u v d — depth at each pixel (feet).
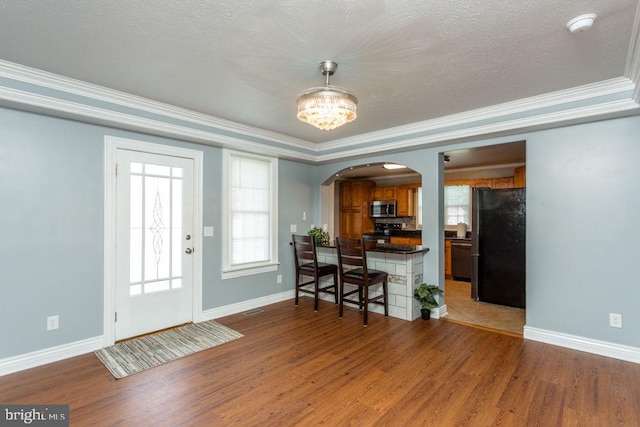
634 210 8.68
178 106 10.21
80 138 9.21
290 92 9.00
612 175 8.96
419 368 8.39
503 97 9.33
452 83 8.33
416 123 11.85
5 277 8.04
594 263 9.25
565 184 9.68
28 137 8.35
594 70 7.58
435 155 12.57
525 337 10.41
